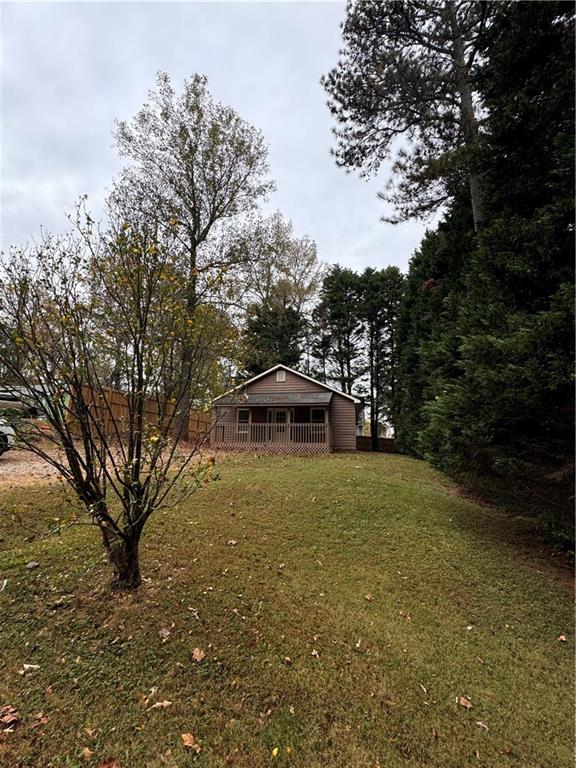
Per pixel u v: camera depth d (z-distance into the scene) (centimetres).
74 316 283
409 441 1591
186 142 1470
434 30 988
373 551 487
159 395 321
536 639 353
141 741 215
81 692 241
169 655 276
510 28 639
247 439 1580
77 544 412
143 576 363
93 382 308
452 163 824
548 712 266
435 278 1245
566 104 543
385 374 2623
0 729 213
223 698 249
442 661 306
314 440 1549
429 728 243
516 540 585
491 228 599
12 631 284
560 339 436
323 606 362
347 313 2720
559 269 505
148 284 306
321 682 271
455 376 873
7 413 278
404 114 1064
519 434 573
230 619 324
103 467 302
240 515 564
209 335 357
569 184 489
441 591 412
